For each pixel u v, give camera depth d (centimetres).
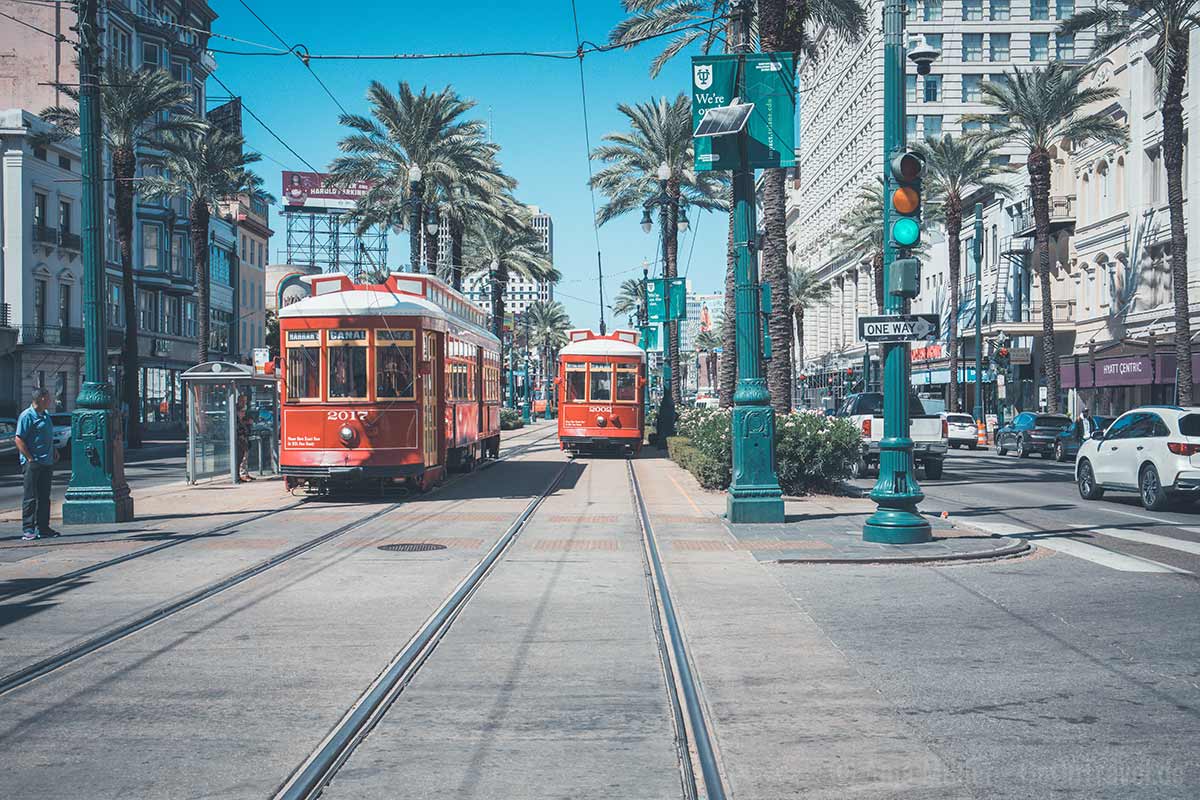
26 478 1455
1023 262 5919
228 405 2592
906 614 957
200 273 5234
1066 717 639
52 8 5938
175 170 5191
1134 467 1977
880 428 2791
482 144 4759
